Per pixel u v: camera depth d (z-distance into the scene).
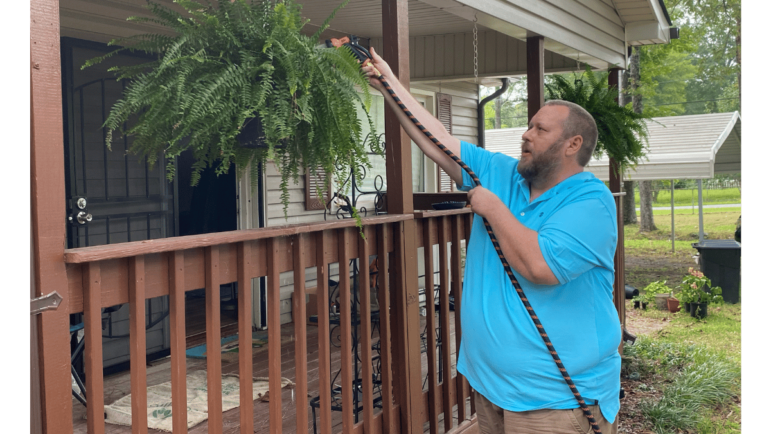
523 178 2.14
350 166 2.09
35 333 1.51
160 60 1.87
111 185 4.48
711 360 6.24
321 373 2.51
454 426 3.50
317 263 2.47
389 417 2.80
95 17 4.32
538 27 4.75
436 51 7.57
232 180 6.33
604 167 11.74
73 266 1.59
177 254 1.86
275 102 1.90
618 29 6.72
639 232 20.64
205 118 1.84
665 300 9.48
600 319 2.01
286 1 2.01
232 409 3.63
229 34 1.87
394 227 2.89
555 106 2.02
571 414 1.94
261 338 5.48
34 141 1.48
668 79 30.92
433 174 8.16
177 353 1.87
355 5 5.31
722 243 10.17
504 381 2.00
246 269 2.10
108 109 4.47
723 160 15.70
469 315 2.12
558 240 1.85
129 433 3.29
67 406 1.55
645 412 4.90
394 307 2.93
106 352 4.37
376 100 6.71
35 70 1.48
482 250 2.14
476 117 9.05
